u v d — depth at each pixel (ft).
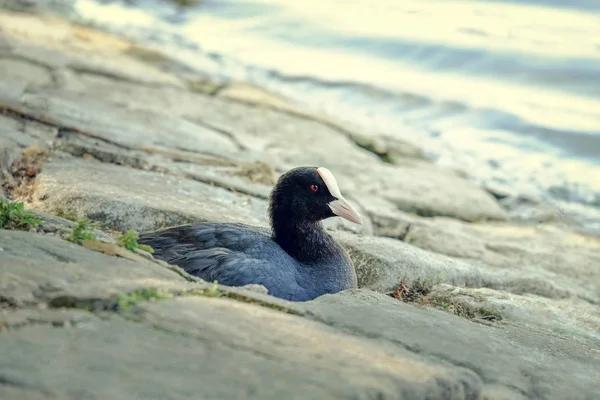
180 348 18.60
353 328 22.65
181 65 73.46
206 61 77.20
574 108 69.31
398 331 23.11
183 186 39.58
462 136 64.80
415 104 70.95
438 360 21.76
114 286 21.24
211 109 60.08
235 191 41.60
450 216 48.47
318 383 17.81
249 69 77.46
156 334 19.13
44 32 72.23
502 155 61.46
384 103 71.26
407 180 52.24
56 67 59.88
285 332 20.61
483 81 75.82
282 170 47.78
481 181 56.95
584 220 51.78
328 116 64.80
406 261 34.63
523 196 53.98
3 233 24.04
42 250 23.38
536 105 69.92
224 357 18.42
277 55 82.53
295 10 97.55
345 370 18.76
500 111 68.69
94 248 24.89
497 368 22.30
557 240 46.01
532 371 22.89
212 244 28.81
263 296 23.48
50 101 49.06
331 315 23.30
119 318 19.75
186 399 16.53
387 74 77.56
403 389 18.47
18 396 15.83
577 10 92.89
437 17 93.15
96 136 44.09
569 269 41.39
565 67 76.79
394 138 62.49
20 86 51.88
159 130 50.08
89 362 17.42
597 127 65.41
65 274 21.74
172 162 43.62
